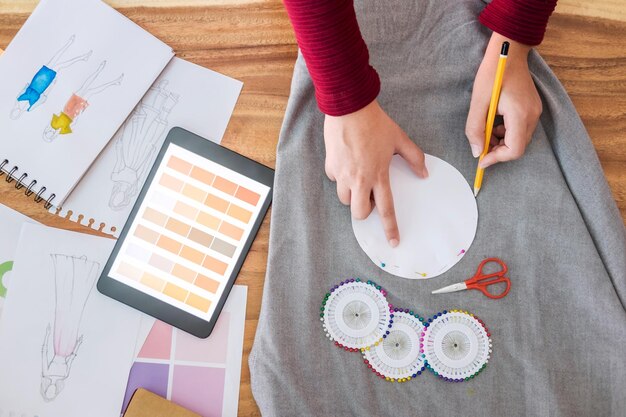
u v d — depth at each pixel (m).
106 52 0.79
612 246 0.72
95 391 0.74
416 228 0.75
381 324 0.73
